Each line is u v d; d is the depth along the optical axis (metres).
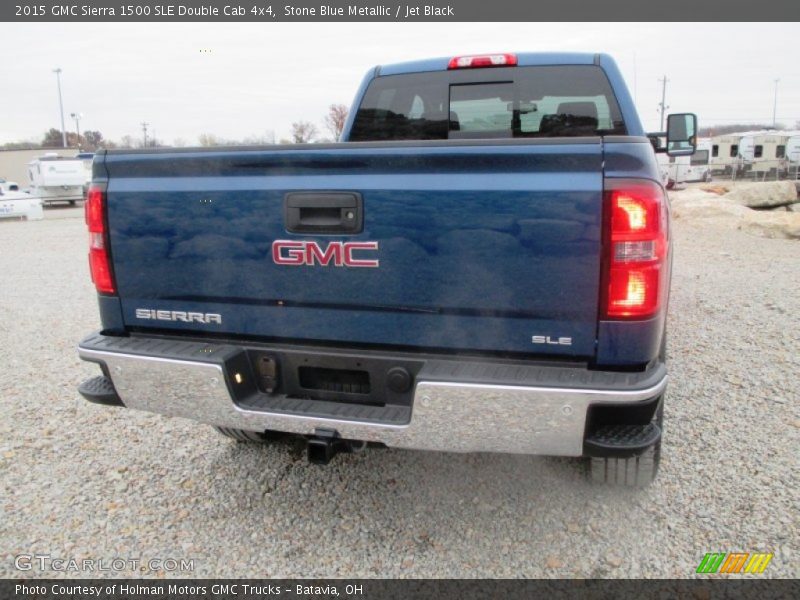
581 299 2.37
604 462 3.09
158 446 3.85
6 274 10.17
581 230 2.32
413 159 2.46
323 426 2.60
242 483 3.43
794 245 11.07
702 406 4.12
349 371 2.72
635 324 2.35
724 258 9.68
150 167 2.81
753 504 3.06
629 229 2.29
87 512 3.16
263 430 2.72
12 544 2.92
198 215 2.75
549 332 2.43
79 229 18.27
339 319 2.66
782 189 18.67
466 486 3.35
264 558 2.82
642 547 2.80
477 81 4.40
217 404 2.74
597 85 4.22
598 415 2.44
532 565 2.73
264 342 2.82
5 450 3.80
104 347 2.90
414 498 3.26
